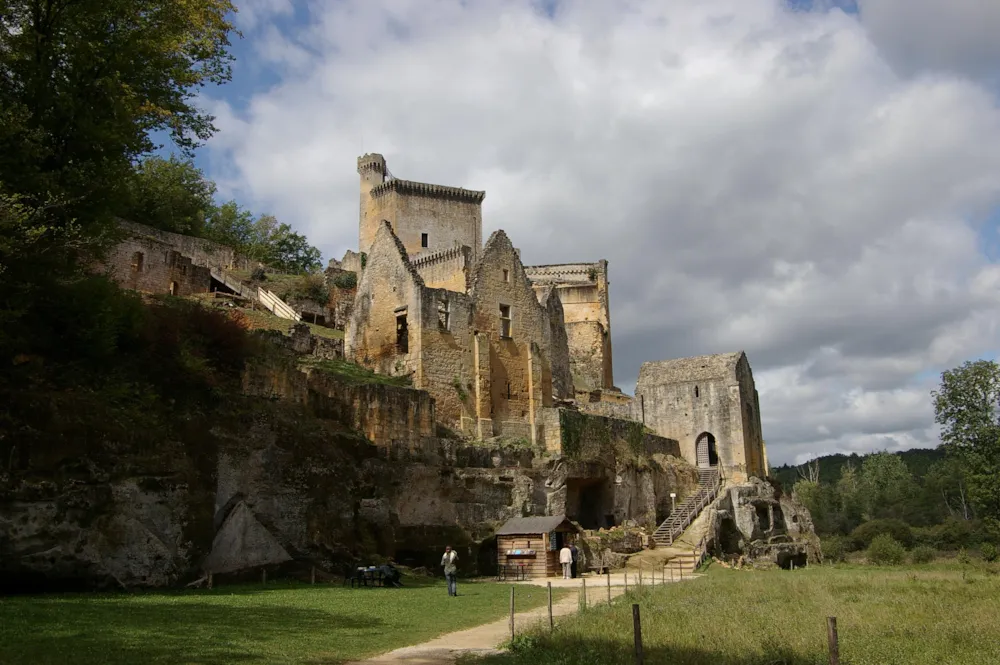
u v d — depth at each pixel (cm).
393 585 2842
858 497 11188
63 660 1240
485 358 4741
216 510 2661
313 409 3350
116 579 2195
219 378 3022
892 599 2459
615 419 5284
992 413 5456
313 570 2756
